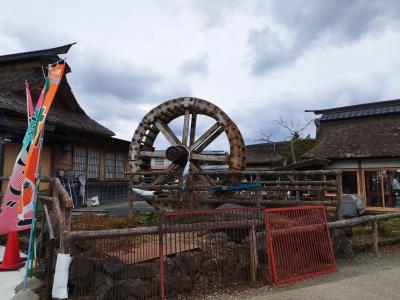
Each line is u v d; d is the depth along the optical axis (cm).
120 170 1506
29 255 447
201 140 951
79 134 1187
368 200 1299
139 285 426
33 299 415
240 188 788
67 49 1066
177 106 973
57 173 1084
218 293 458
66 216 402
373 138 1380
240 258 504
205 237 509
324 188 741
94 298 412
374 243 716
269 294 452
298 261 534
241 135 923
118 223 646
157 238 495
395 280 517
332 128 1591
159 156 993
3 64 1152
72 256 427
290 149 2377
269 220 519
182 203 841
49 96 458
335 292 459
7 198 447
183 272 461
